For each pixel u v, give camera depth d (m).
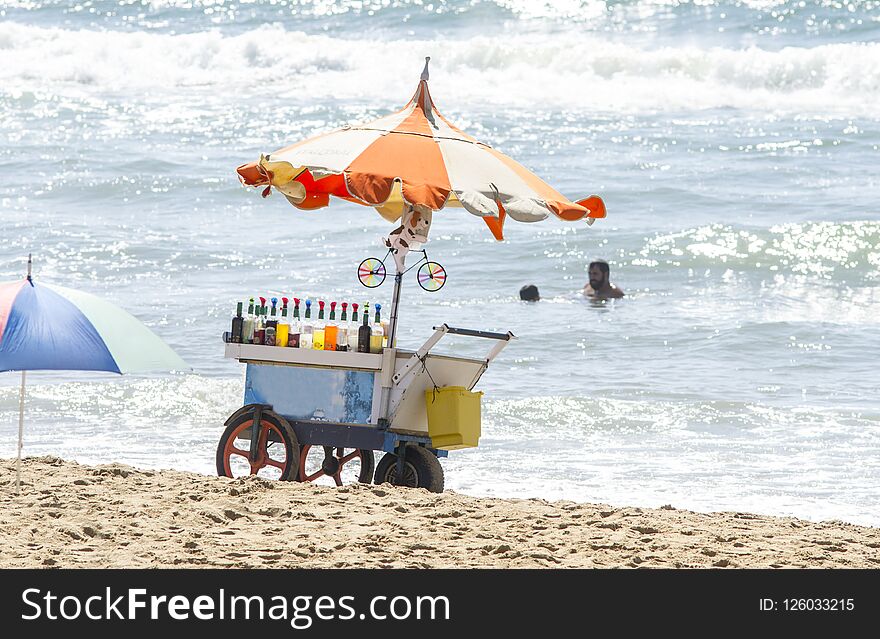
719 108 123.88
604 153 104.69
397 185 32.19
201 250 77.75
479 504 28.17
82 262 74.56
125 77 138.62
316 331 30.50
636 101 126.44
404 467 30.69
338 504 27.45
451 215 88.06
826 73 126.75
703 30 144.50
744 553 24.62
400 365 29.92
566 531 25.84
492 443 42.38
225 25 158.50
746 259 75.94
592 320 63.84
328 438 30.38
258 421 30.59
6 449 40.09
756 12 147.25
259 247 79.12
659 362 55.81
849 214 84.50
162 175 97.50
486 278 72.50
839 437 43.31
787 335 60.84
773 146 106.75
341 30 153.12
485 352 57.28
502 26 150.75
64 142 108.56
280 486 29.11
